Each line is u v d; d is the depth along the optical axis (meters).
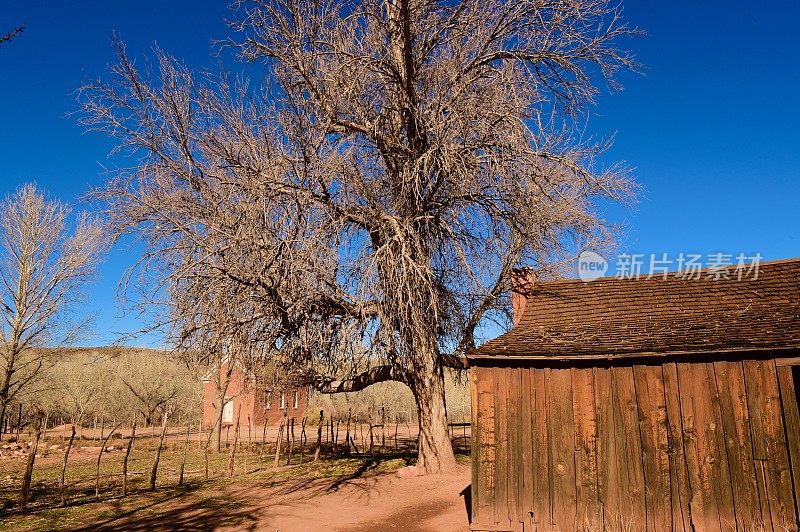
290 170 14.16
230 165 14.46
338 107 15.04
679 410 10.01
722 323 11.19
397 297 13.80
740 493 9.43
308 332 15.11
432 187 15.10
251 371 16.97
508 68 14.80
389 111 15.48
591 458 10.34
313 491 15.52
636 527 9.82
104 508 13.86
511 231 15.80
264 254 13.36
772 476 9.29
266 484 17.28
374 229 15.09
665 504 9.79
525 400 10.93
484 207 15.12
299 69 14.35
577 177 14.81
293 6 14.48
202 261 13.24
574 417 10.59
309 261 13.02
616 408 10.38
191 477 20.06
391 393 54.25
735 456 9.56
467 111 14.48
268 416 51.59
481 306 17.45
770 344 9.46
